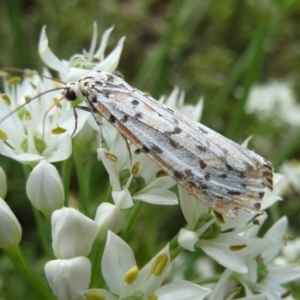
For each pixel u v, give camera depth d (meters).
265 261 0.06
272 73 0.15
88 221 0.05
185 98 0.13
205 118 0.11
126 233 0.06
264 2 0.10
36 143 0.06
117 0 0.14
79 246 0.05
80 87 0.06
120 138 0.06
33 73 0.07
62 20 0.12
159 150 0.05
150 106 0.05
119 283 0.05
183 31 0.14
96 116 0.06
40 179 0.05
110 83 0.06
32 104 0.06
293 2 0.10
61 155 0.06
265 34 0.10
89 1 0.13
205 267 0.11
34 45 0.12
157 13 0.15
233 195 0.05
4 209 0.05
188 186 0.05
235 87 0.13
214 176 0.05
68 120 0.06
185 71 0.14
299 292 0.09
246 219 0.06
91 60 0.07
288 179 0.10
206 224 0.05
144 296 0.05
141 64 0.14
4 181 0.06
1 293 0.09
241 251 0.05
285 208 0.10
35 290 0.06
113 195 0.05
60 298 0.05
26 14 0.14
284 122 0.13
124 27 0.14
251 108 0.13
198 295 0.05
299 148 0.13
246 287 0.06
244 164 0.05
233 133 0.10
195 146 0.05
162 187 0.06
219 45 0.15
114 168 0.05
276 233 0.06
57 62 0.07
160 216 0.10
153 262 0.05
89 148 0.07
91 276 0.05
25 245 0.10
